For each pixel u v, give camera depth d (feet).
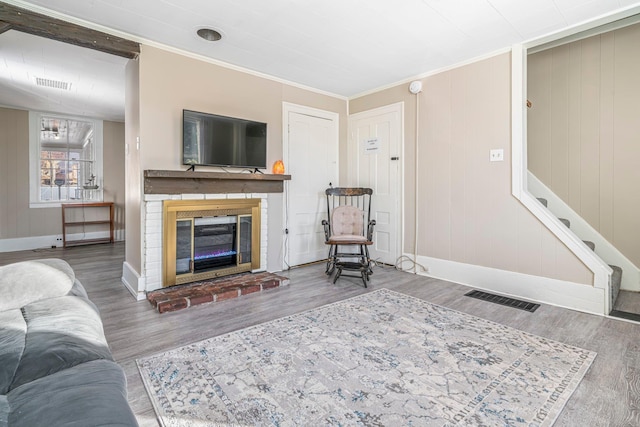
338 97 14.83
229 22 8.51
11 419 1.77
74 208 18.97
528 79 12.33
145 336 7.06
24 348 2.53
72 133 18.98
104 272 12.67
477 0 7.48
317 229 14.38
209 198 10.70
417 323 7.80
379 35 9.20
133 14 8.11
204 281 10.67
